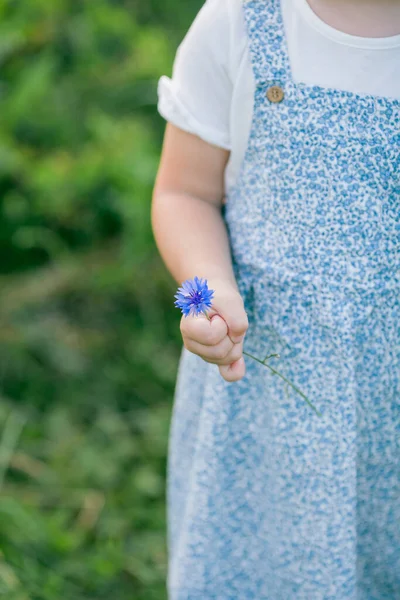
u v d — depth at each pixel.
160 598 1.38
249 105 0.95
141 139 2.03
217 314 0.93
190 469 1.12
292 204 0.96
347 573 1.01
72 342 1.87
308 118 0.93
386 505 1.05
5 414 1.67
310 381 0.98
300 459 1.01
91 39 2.32
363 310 0.96
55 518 1.48
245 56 0.94
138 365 1.82
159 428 1.68
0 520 1.44
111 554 1.43
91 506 1.53
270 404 1.02
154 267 1.99
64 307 1.95
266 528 1.07
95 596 1.38
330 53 0.92
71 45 2.34
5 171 1.99
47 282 1.99
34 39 2.31
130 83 2.26
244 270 1.01
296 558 1.04
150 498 1.55
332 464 0.99
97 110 2.20
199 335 0.89
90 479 1.58
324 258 0.96
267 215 0.98
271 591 1.09
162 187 1.04
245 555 1.09
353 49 0.92
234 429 1.05
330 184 0.94
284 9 0.93
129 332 1.91
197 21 0.98
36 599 1.35
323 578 1.02
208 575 1.09
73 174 1.98
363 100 0.92
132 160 1.95
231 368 0.93
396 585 1.09
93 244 2.08
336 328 0.96
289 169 0.95
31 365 1.81
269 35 0.94
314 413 0.99
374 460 1.03
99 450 1.64
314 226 0.95
